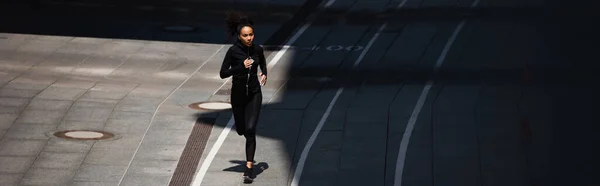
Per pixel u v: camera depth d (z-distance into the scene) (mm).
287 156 20641
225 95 26766
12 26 34938
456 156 20297
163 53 31766
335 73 28703
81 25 35562
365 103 25078
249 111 18406
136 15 37625
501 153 20375
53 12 37688
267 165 20016
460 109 24094
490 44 31344
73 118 23672
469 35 32625
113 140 21859
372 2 38625
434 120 23172
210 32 35125
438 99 25172
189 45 33000
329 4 38531
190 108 25016
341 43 32438
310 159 20391
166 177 19266
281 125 23172
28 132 22266
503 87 26031
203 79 28797
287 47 32062
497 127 22344
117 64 30234
